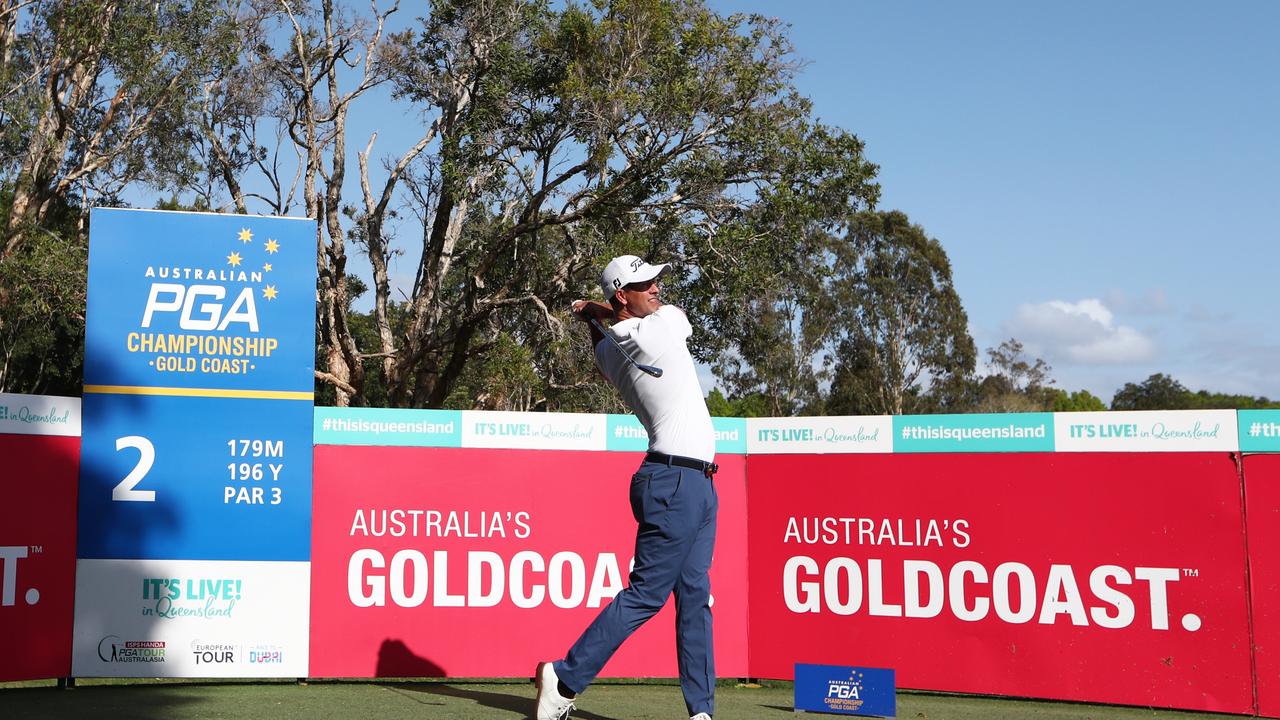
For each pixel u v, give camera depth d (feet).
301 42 85.66
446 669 18.53
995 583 17.60
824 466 18.81
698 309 77.25
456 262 90.63
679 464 12.83
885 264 182.39
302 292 18.70
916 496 18.24
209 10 82.58
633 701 16.66
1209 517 16.39
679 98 72.64
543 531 19.11
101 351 17.72
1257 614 15.97
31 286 75.82
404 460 18.81
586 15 74.38
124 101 89.56
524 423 19.25
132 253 18.03
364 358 86.84
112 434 17.63
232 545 18.01
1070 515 17.25
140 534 17.61
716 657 18.84
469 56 82.74
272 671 17.98
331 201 86.33
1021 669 17.28
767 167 76.89
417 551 18.69
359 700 15.89
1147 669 16.52
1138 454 16.93
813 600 18.65
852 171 77.41
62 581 17.10
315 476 18.54
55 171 87.56
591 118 75.41
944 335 182.80
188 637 17.69
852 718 15.26
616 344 13.19
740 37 74.69
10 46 86.58
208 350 18.19
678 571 12.87
